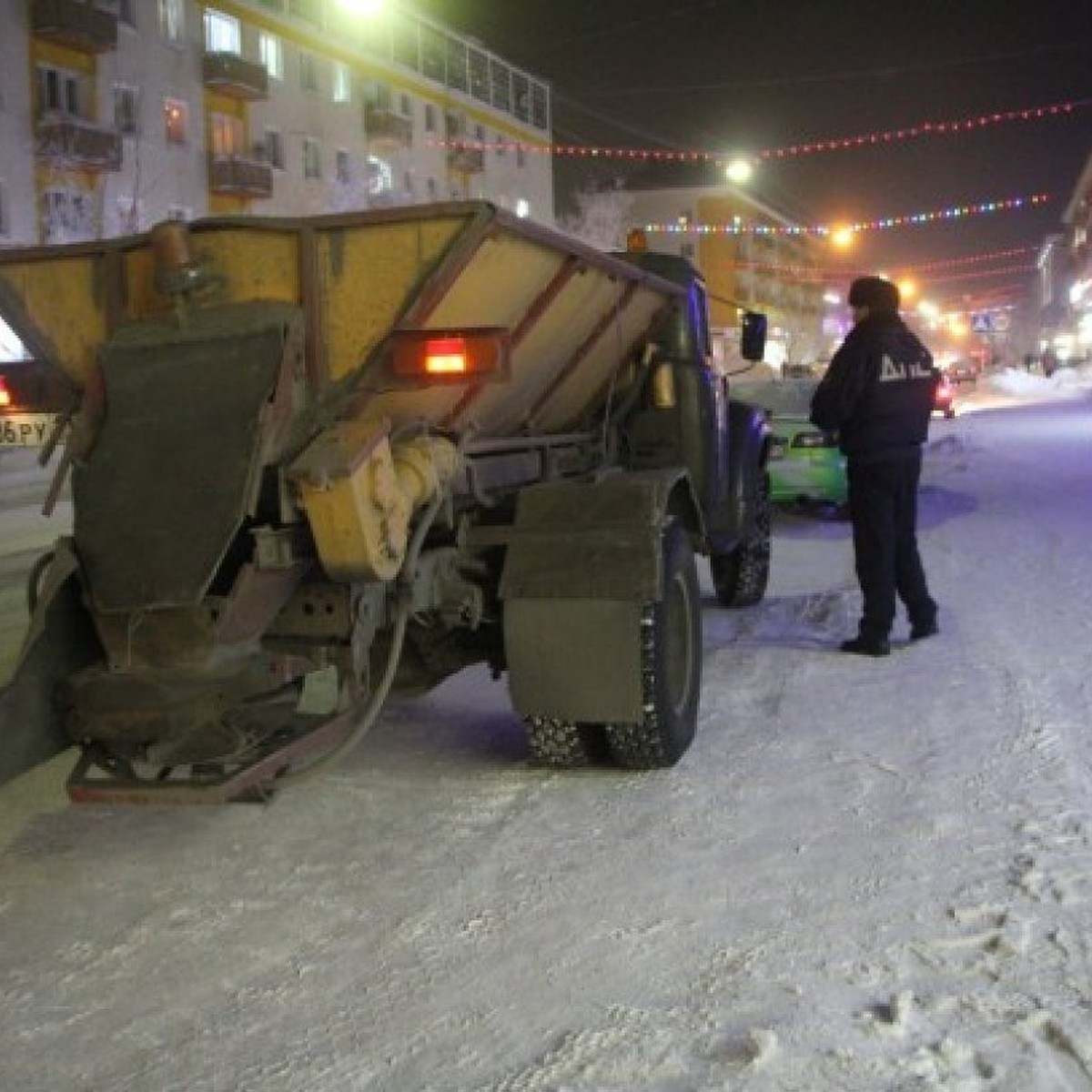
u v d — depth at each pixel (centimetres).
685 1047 298
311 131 4806
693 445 684
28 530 1468
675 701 502
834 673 630
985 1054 288
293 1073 298
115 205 3778
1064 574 870
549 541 488
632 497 488
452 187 5825
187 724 390
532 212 6638
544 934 362
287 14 4650
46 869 429
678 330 679
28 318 482
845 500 1219
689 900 378
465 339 403
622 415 676
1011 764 478
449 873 408
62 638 401
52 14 3491
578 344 564
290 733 410
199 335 413
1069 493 1372
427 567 460
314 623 420
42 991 343
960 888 373
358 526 381
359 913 382
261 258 428
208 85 4203
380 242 412
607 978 334
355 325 418
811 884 383
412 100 5488
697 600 534
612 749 492
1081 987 314
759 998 317
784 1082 280
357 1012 325
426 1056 302
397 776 507
